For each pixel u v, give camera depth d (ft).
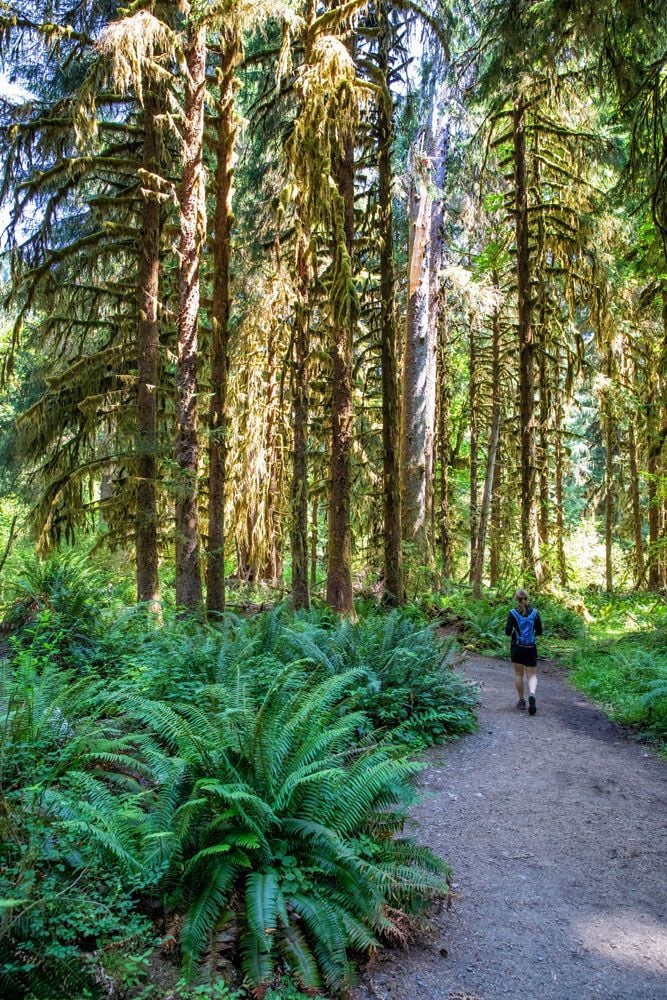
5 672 18.37
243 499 57.06
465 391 95.61
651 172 27.63
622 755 24.00
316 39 35.47
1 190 37.91
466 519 90.89
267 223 50.26
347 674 16.87
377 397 64.39
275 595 54.13
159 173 40.86
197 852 12.77
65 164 38.65
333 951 11.27
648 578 83.56
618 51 25.86
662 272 38.70
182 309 37.68
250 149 50.29
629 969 12.36
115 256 43.42
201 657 24.93
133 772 16.61
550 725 27.55
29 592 32.14
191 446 37.58
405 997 11.46
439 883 12.98
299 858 13.15
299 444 40.45
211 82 39.91
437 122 58.90
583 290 62.08
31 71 43.09
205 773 13.91
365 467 56.59
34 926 10.36
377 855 13.58
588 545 98.78
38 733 16.11
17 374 64.90
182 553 37.86
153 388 41.34
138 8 35.24
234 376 55.47
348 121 36.06
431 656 28.19
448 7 44.16
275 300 48.06
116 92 39.32
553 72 31.48
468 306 61.82
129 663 24.06
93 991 10.00
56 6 39.73
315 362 55.52
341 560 39.75
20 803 13.32
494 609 53.26
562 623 53.01
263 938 10.83
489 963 12.44
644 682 30.63
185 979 10.46
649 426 49.24
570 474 103.04
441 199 56.90
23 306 42.24
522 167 58.29
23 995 9.35
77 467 41.45
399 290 71.15
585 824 18.31
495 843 17.17
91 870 12.11
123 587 43.19
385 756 15.24
